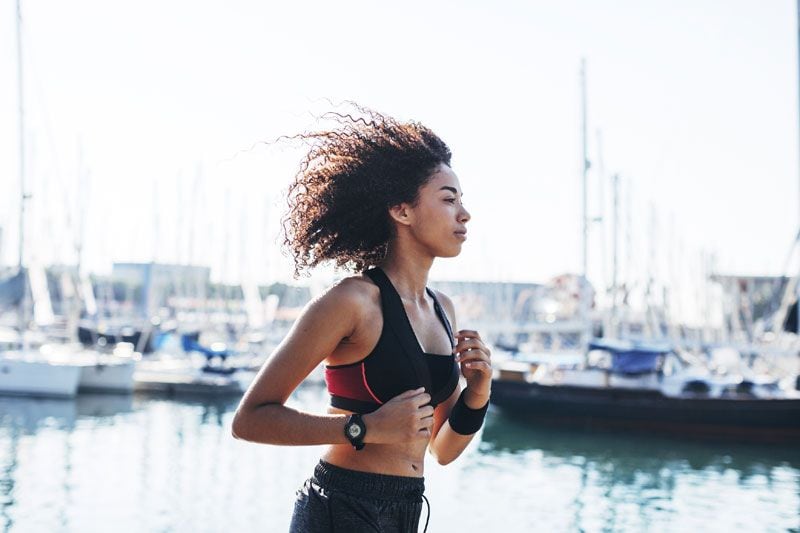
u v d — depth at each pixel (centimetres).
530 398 3078
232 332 4953
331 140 275
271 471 1878
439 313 271
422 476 257
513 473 2086
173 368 4009
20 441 2281
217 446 2247
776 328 3959
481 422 271
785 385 3412
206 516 1434
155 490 1645
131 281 6581
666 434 2869
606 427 2962
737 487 1981
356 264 275
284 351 238
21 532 1305
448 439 274
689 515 1642
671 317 4688
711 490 1936
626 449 2581
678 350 3706
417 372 245
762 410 2739
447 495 1744
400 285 259
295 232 279
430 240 257
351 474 245
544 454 2458
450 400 283
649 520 1585
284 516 1445
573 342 5281
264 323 4728
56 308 5175
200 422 2797
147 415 2966
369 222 264
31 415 2855
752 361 4069
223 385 3647
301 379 239
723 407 2794
